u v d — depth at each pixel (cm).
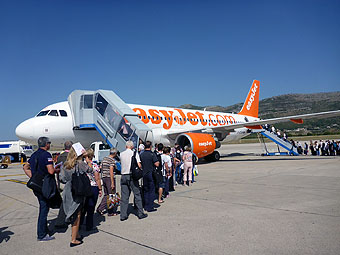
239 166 1409
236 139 2339
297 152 2145
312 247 347
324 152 2134
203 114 2041
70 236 441
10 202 704
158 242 390
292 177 950
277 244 361
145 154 584
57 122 1298
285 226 433
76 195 391
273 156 2178
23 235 446
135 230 453
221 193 720
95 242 404
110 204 544
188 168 885
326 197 627
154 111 1625
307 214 495
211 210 550
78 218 397
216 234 411
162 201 654
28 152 3516
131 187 528
